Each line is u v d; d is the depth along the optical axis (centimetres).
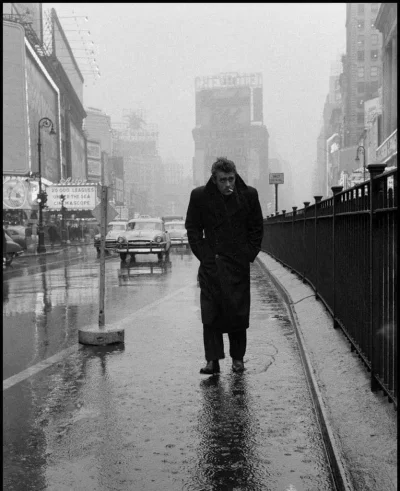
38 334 769
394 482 282
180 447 374
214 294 523
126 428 409
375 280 423
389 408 376
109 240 2711
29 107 6016
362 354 480
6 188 4359
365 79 11462
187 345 677
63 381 533
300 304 889
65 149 8881
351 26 11512
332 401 420
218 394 483
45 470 344
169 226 3600
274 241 1950
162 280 1490
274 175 2352
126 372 561
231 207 511
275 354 622
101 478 333
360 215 504
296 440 382
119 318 885
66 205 5625
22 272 1825
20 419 430
